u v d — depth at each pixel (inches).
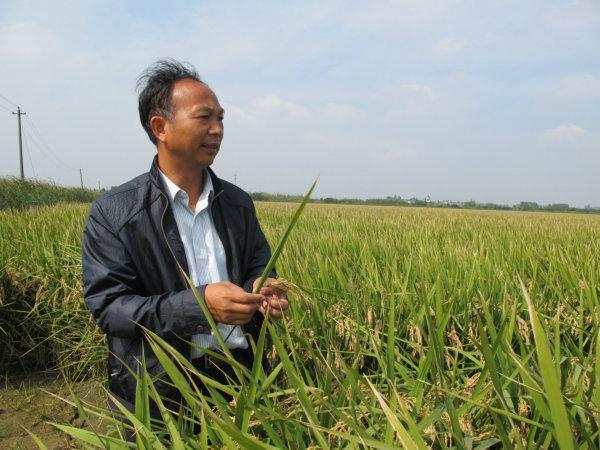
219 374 82.4
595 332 77.8
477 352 101.3
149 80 78.3
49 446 133.3
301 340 77.3
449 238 278.2
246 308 67.9
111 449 55.5
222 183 89.3
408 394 77.1
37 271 200.5
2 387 175.0
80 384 179.2
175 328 71.5
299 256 175.8
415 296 125.3
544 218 766.5
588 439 48.3
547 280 149.2
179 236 80.2
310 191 57.4
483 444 58.2
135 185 82.1
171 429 56.5
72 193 1135.6
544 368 36.6
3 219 342.3
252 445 44.5
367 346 107.1
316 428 49.9
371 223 442.9
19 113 1614.2
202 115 76.6
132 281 79.0
